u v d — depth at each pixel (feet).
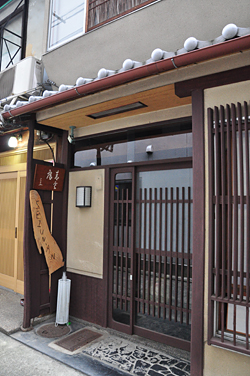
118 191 13.42
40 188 14.10
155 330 12.01
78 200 14.29
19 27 20.48
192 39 7.70
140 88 9.91
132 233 12.69
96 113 12.67
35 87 16.28
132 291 12.60
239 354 7.98
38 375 9.77
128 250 12.87
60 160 15.65
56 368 10.23
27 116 13.61
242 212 7.94
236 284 7.84
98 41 12.55
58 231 14.99
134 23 11.23
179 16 9.96
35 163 14.01
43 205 14.42
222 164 8.33
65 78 14.28
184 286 11.35
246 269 7.74
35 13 19.47
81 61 13.41
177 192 11.66
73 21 14.53
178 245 11.52
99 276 13.69
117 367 10.24
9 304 16.05
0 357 10.91
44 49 15.57
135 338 12.21
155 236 12.18
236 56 8.07
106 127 13.89
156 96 10.41
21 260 17.85
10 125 14.57
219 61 8.34
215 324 8.39
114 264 13.41
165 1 10.23
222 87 8.64
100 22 12.87
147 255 12.39
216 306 8.43
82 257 14.38
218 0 9.07
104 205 13.69
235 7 8.80
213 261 8.50
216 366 8.27
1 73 18.48
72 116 12.92
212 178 8.55
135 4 11.61
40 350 11.37
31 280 13.56
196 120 8.98
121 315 13.00
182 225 11.47
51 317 14.57
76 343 11.97
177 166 11.74
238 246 8.29
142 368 10.18
